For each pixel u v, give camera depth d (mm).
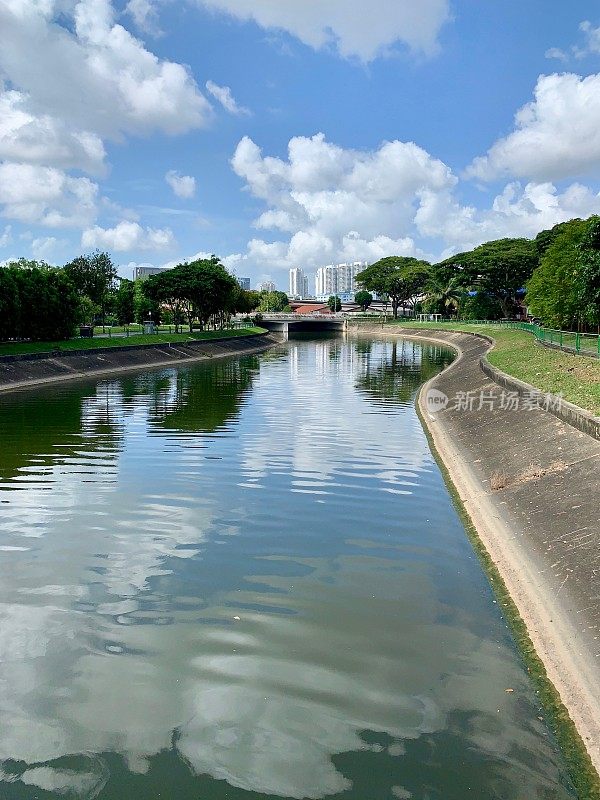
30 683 8062
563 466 15430
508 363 37656
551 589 10148
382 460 20078
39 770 6621
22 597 10398
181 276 87375
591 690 7605
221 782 6441
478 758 6730
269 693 7828
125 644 8953
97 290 90562
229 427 25922
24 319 53750
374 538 13203
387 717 7375
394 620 9664
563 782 6395
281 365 60781
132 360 59750
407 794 6254
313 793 6277
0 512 14688
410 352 76062
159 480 17484
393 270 138625
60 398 36156
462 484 17141
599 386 22266
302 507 15195
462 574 11445
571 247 50531
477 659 8594
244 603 10203
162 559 11984
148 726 7262
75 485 16969
